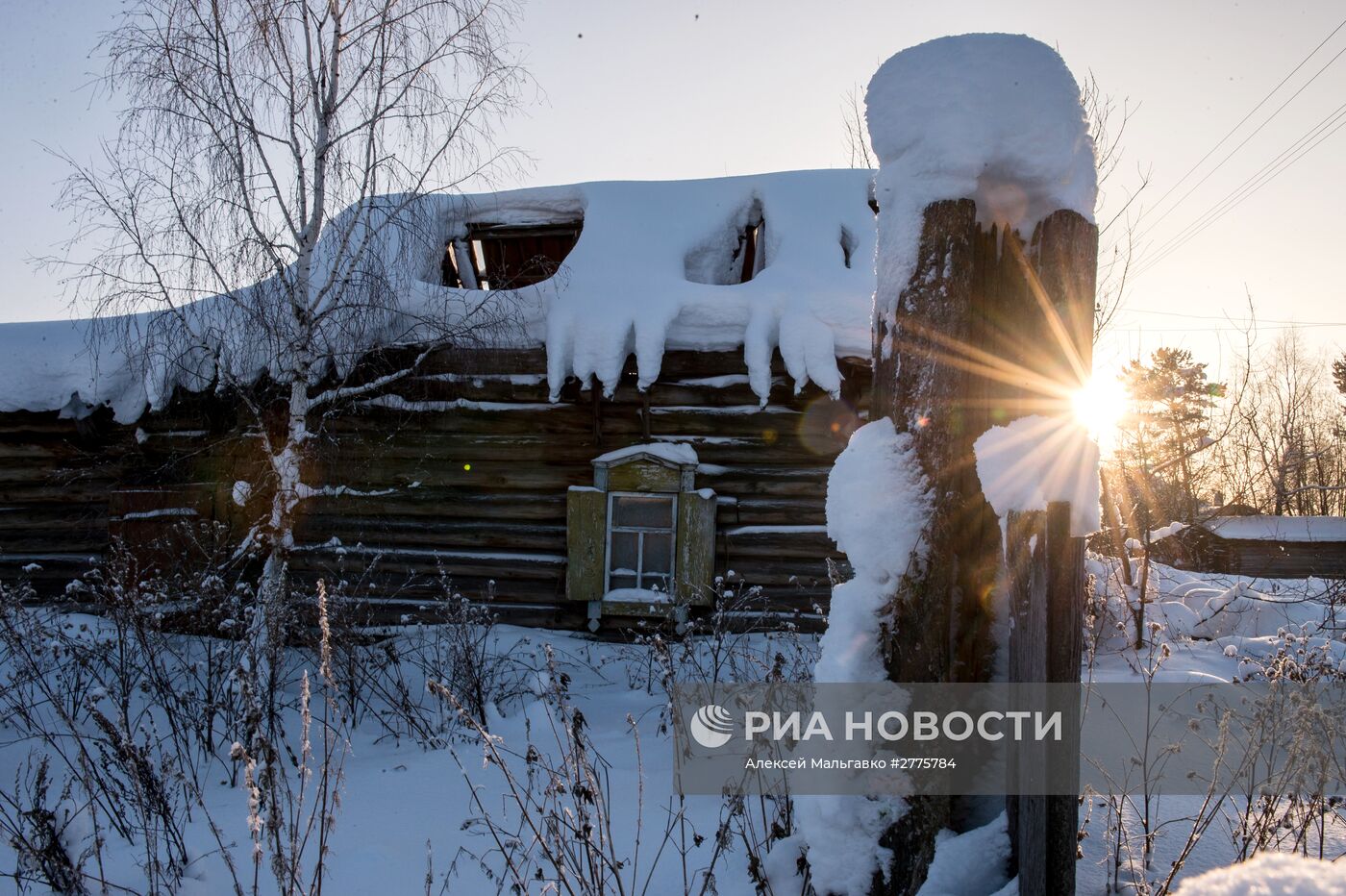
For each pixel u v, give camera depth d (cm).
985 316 259
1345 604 799
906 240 262
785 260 768
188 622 652
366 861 332
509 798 389
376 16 621
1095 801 320
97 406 797
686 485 745
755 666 570
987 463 235
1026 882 219
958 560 256
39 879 318
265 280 604
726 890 295
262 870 332
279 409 757
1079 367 247
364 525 781
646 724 516
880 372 273
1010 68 253
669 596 742
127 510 796
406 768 439
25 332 831
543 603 773
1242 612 756
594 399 754
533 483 775
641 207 824
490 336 713
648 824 354
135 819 388
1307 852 272
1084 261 249
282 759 471
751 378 702
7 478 840
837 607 263
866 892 246
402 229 622
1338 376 2614
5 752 482
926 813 246
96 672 568
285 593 581
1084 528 223
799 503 757
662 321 717
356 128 609
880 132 271
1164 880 263
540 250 913
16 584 834
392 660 593
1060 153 248
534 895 303
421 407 750
